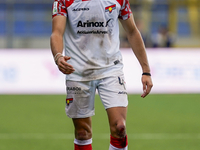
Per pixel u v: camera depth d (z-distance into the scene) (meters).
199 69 38.62
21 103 32.25
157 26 56.66
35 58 38.25
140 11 47.47
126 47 45.09
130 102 32.94
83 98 11.84
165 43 47.59
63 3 11.45
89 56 11.54
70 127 22.33
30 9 56.50
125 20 11.95
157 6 53.75
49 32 60.31
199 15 66.81
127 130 21.42
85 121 12.16
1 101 33.41
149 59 38.56
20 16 57.28
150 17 51.62
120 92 11.48
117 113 11.22
